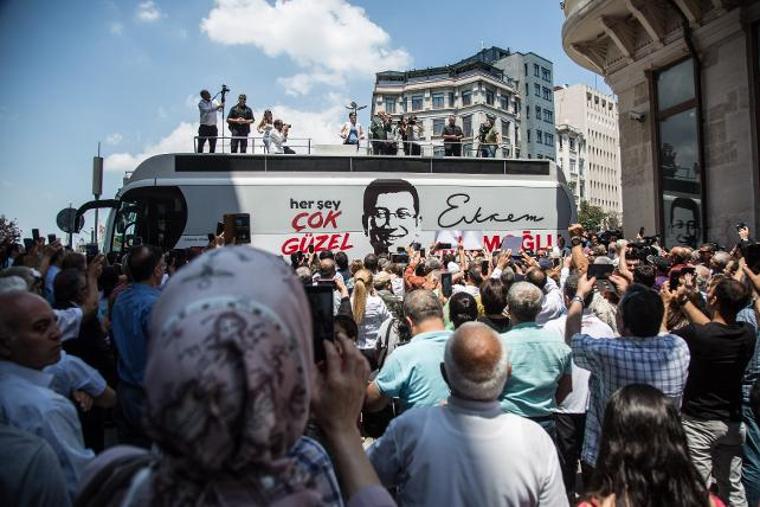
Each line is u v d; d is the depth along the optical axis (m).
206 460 0.87
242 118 15.02
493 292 4.16
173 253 6.87
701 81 14.94
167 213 12.70
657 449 1.93
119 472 1.08
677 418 2.00
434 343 3.39
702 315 3.91
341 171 13.82
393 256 10.79
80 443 2.49
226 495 0.95
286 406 0.94
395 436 2.26
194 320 0.90
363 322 6.17
